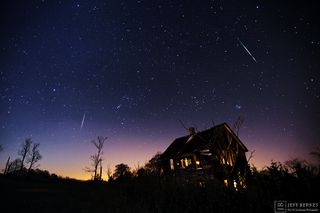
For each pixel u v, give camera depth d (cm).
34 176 3706
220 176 2006
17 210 1045
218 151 1406
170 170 2577
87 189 1836
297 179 809
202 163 2253
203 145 2269
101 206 1097
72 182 2812
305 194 736
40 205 1170
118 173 3647
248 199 796
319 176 773
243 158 2283
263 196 816
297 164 849
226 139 2103
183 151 2531
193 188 995
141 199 1070
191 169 2339
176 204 910
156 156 2981
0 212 993
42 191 1761
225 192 893
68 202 1238
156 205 940
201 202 868
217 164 2097
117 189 1584
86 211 1014
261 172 950
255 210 742
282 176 850
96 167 3628
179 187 1046
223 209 793
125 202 1089
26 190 1792
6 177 3231
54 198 1391
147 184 1262
